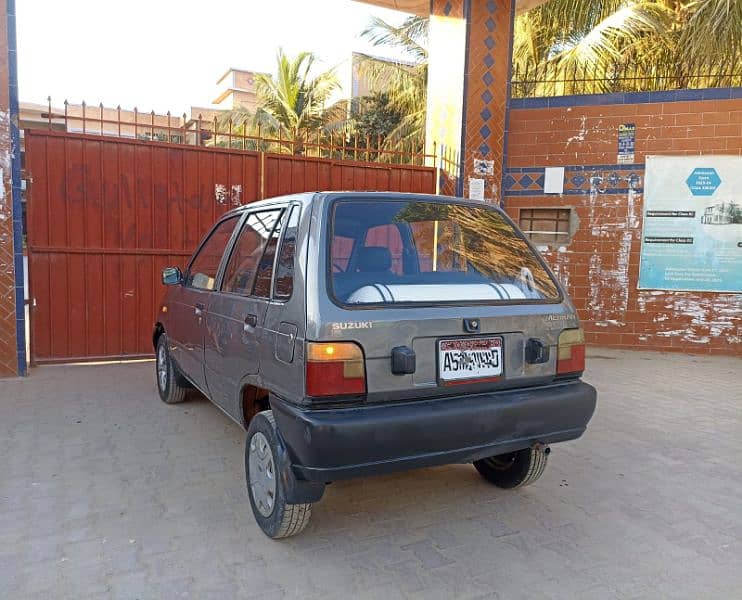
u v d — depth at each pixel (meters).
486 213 3.85
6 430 5.01
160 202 7.50
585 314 9.27
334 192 3.32
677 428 5.40
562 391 3.35
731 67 10.16
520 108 9.23
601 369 7.81
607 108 8.92
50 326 7.14
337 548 3.25
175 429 5.09
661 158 8.76
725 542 3.38
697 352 8.84
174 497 3.83
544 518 3.64
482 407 3.05
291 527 3.17
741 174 8.50
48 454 4.51
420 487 4.07
